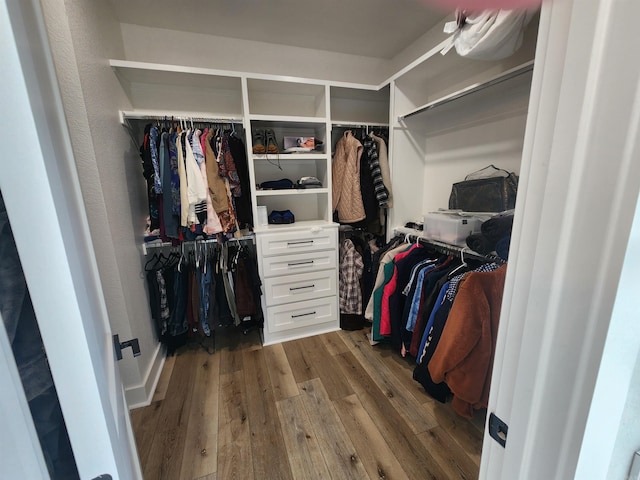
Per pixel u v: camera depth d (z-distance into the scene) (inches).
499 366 16.3
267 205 94.2
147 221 77.5
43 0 41.9
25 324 12.7
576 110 10.9
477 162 72.0
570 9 10.8
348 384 65.2
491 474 17.5
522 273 14.1
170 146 66.1
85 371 12.8
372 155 84.1
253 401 60.6
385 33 84.0
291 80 75.2
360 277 88.5
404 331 66.7
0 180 10.3
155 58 79.1
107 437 13.8
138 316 63.3
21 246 10.9
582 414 12.3
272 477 44.7
